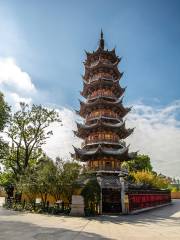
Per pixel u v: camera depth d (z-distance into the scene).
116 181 38.47
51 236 15.38
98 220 26.39
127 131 48.09
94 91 52.38
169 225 23.78
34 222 22.19
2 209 38.09
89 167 43.53
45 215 29.61
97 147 46.06
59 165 33.12
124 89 52.12
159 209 46.78
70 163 33.56
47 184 32.84
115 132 47.47
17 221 22.47
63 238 14.81
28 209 35.66
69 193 33.75
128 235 16.95
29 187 35.38
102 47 56.25
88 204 33.41
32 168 38.97
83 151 45.00
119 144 46.28
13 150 45.31
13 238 14.21
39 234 15.92
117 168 43.53
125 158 45.50
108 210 36.19
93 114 49.50
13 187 48.00
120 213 35.59
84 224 22.14
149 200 48.41
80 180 35.28
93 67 52.22
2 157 43.75
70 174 32.44
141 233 18.08
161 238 16.20
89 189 33.50
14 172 44.59
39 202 38.22
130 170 80.25
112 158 45.03
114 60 55.06
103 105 48.94
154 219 29.27
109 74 53.16
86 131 48.34
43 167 34.81
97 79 50.59
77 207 30.56
